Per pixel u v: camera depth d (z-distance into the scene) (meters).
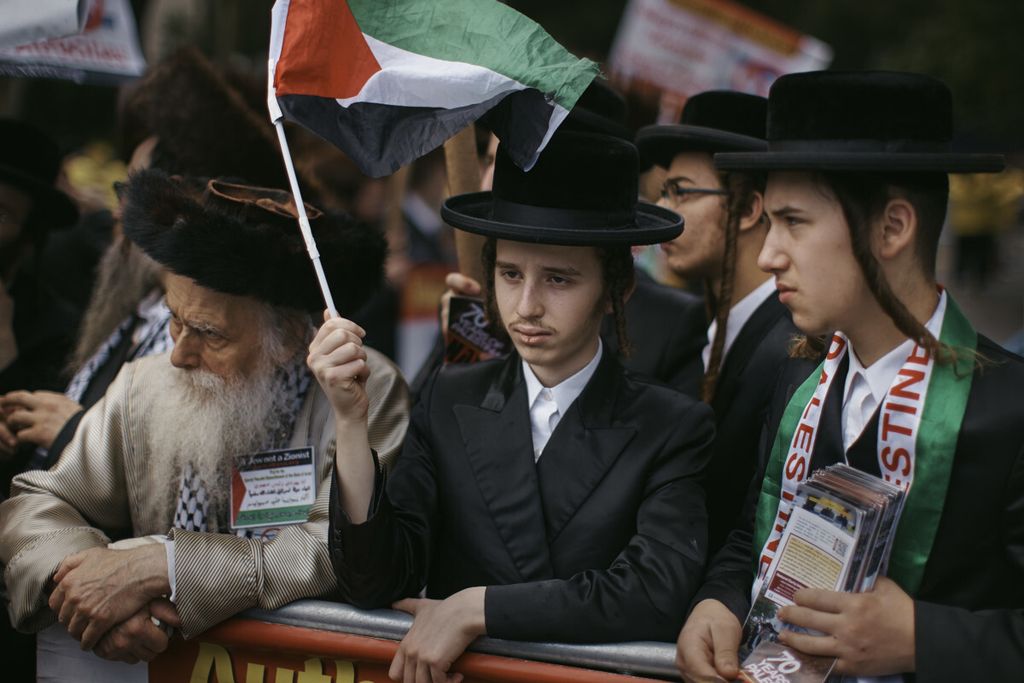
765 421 5.93
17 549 6.28
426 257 16.53
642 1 13.70
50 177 8.82
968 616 4.77
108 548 6.08
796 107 5.02
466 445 5.83
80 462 6.55
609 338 7.98
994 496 4.85
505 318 5.64
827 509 4.82
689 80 13.78
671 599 5.29
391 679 5.68
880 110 4.88
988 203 34.91
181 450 6.41
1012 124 36.06
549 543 5.62
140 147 9.19
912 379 4.99
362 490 5.46
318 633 5.75
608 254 5.66
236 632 5.90
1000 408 4.88
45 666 6.36
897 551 4.98
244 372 6.40
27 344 8.71
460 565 5.76
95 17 9.71
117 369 8.02
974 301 34.59
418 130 5.63
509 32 5.48
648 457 5.64
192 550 5.88
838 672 4.77
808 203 4.96
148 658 5.95
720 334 7.12
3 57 9.09
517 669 5.30
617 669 5.23
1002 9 36.84
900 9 45.00
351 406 5.45
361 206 13.88
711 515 7.11
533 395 5.82
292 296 6.26
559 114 5.32
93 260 11.23
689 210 7.79
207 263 6.04
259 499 6.35
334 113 5.59
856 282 4.96
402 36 5.61
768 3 46.44
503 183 5.63
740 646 5.04
